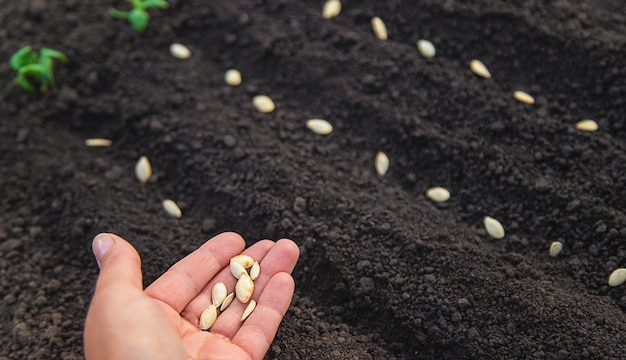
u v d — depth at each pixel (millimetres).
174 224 829
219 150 846
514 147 834
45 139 873
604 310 761
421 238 795
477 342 755
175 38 918
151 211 838
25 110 884
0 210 842
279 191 824
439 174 838
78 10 930
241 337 719
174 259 804
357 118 864
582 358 739
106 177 853
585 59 854
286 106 878
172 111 871
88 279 808
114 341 669
